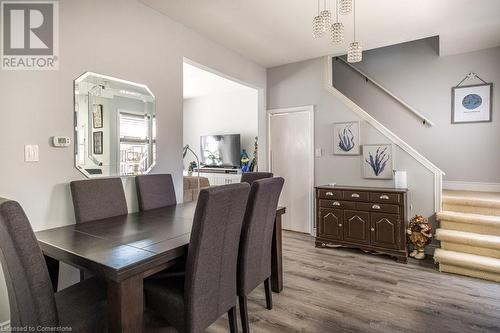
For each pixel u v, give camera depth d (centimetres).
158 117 300
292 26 329
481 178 408
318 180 439
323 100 431
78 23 233
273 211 217
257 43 378
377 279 282
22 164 202
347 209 364
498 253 290
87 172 239
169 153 313
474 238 299
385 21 312
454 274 293
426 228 333
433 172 351
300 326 204
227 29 337
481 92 405
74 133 230
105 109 253
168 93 311
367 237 351
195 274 145
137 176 270
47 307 117
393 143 377
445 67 427
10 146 196
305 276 290
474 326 204
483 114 404
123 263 126
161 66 302
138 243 156
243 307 189
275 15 303
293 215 464
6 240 111
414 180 363
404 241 328
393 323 208
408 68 452
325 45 384
